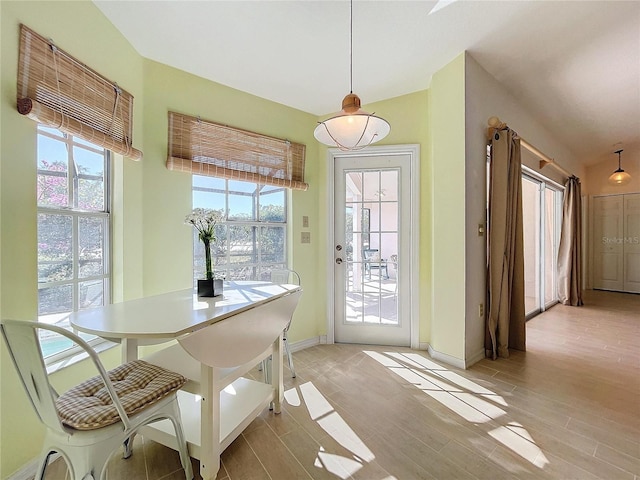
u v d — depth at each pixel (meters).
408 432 1.61
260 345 1.56
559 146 4.40
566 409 1.81
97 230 1.82
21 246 1.31
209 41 1.97
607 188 5.72
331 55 2.17
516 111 3.09
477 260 2.52
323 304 3.06
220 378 1.35
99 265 1.84
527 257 4.17
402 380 2.20
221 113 2.46
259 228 2.79
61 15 1.48
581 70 2.62
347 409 1.83
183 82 2.27
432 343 2.64
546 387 2.07
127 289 1.92
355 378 2.24
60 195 1.58
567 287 4.68
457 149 2.36
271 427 1.66
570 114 3.48
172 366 1.49
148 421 1.15
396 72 2.44
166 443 1.34
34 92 1.35
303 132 2.99
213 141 2.39
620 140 4.48
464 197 2.34
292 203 2.89
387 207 2.96
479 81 2.48
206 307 1.47
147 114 2.09
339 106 2.91
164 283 2.15
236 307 1.47
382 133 1.71
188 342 1.12
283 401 1.93
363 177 3.02
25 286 1.33
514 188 2.68
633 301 4.90
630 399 1.92
